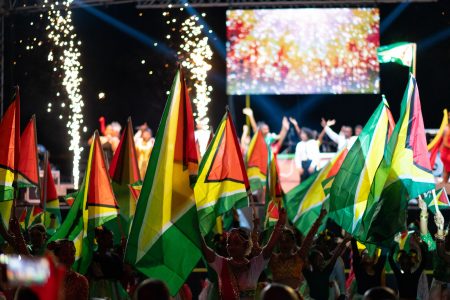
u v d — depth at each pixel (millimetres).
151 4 24938
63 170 27219
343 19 26344
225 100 29219
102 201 11195
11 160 10672
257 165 16156
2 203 10719
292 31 26391
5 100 24062
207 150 11125
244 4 25672
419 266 9695
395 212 10250
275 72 26516
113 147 22219
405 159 10391
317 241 12062
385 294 5180
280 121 29406
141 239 8484
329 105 29234
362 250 11148
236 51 26531
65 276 8258
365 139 11250
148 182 8633
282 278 9492
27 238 14062
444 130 19922
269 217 13227
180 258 8477
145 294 4922
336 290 10797
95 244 11594
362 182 11078
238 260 8523
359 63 26391
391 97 28953
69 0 21016
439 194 12984
